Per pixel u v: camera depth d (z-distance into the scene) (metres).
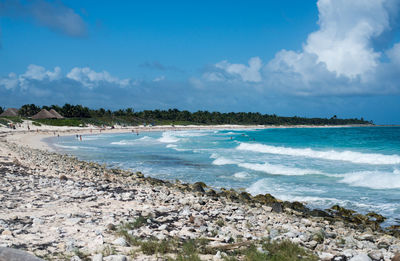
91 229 7.78
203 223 9.16
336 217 13.68
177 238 7.40
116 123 167.50
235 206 13.70
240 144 55.66
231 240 7.63
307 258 6.50
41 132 96.38
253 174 25.39
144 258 5.89
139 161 34.50
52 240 6.70
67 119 140.88
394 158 31.45
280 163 31.19
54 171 19.94
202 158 36.97
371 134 95.19
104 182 17.75
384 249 8.18
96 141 69.06
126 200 12.46
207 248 6.67
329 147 49.09
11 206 9.82
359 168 27.33
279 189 19.73
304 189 19.59
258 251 6.51
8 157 24.12
